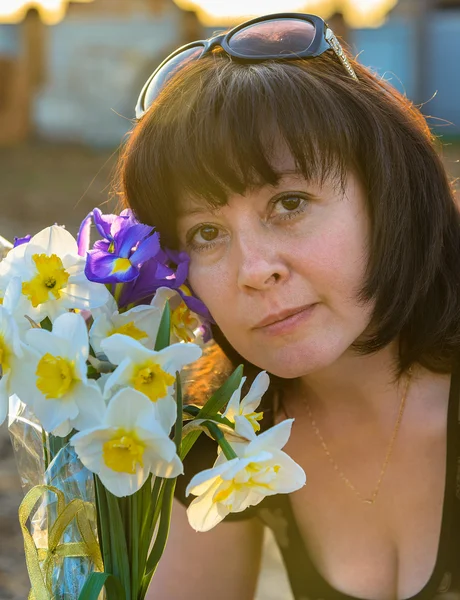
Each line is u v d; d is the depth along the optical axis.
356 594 2.27
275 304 1.77
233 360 2.21
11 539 4.00
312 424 2.28
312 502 2.30
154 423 1.47
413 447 2.22
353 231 1.82
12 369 1.53
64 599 1.71
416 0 23.77
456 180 2.46
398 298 1.93
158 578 2.30
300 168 1.77
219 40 1.95
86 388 1.49
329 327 1.82
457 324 2.12
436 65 23.84
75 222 11.97
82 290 1.63
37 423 1.81
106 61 22.67
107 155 20.00
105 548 1.64
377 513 2.26
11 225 11.79
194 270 1.85
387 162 1.88
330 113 1.81
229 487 1.54
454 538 2.15
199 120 1.79
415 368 2.20
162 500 1.65
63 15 22.64
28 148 20.91
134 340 1.48
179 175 1.81
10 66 21.94
